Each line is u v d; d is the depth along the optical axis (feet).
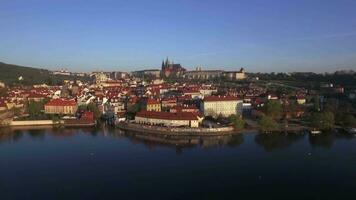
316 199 625.82
